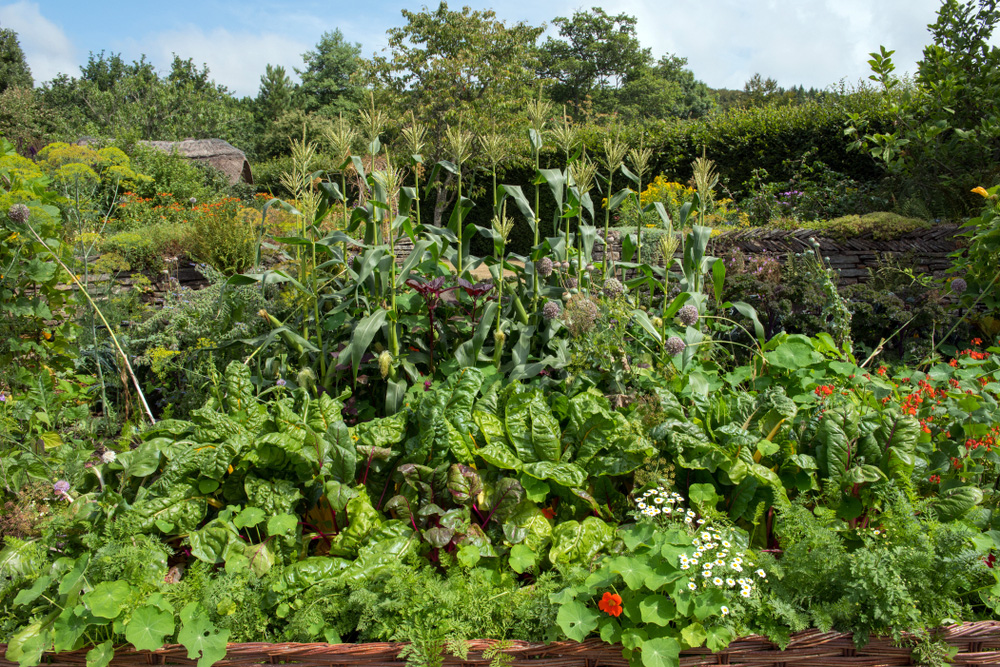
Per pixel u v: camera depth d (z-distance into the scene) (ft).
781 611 5.78
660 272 12.05
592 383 8.80
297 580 6.25
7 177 12.07
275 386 9.59
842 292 16.71
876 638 5.84
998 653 5.82
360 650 5.72
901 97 27.76
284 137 105.60
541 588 6.23
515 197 11.75
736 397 8.45
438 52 57.11
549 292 11.21
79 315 13.73
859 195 29.32
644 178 39.81
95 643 5.87
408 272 10.35
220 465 6.86
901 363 14.79
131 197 34.50
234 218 25.11
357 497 7.02
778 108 38.45
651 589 5.87
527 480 7.18
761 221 31.55
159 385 13.94
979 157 22.27
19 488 7.68
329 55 162.91
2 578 6.14
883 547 6.38
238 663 5.72
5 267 11.69
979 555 5.88
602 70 151.84
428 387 9.85
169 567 6.94
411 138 11.67
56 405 10.69
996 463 7.77
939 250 21.83
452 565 6.79
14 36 117.80
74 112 101.40
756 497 7.17
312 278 10.91
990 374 9.70
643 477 7.38
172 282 20.98
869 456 7.11
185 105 107.34
